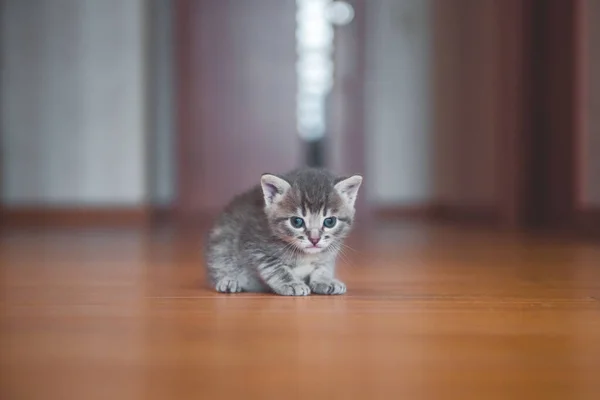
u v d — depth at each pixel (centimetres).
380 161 282
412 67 281
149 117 253
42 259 148
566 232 206
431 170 282
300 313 107
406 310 108
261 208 119
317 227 117
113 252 158
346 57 283
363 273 133
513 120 239
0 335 99
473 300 113
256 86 285
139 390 88
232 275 119
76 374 90
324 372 91
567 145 215
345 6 282
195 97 283
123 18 245
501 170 245
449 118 280
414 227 234
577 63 202
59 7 244
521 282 125
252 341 98
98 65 245
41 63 246
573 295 116
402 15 280
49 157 246
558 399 86
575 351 95
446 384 89
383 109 282
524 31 237
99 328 101
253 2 283
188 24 282
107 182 246
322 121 289
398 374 90
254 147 286
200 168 285
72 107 246
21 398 86
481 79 260
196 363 92
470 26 268
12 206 247
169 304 111
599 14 188
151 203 257
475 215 268
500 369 91
